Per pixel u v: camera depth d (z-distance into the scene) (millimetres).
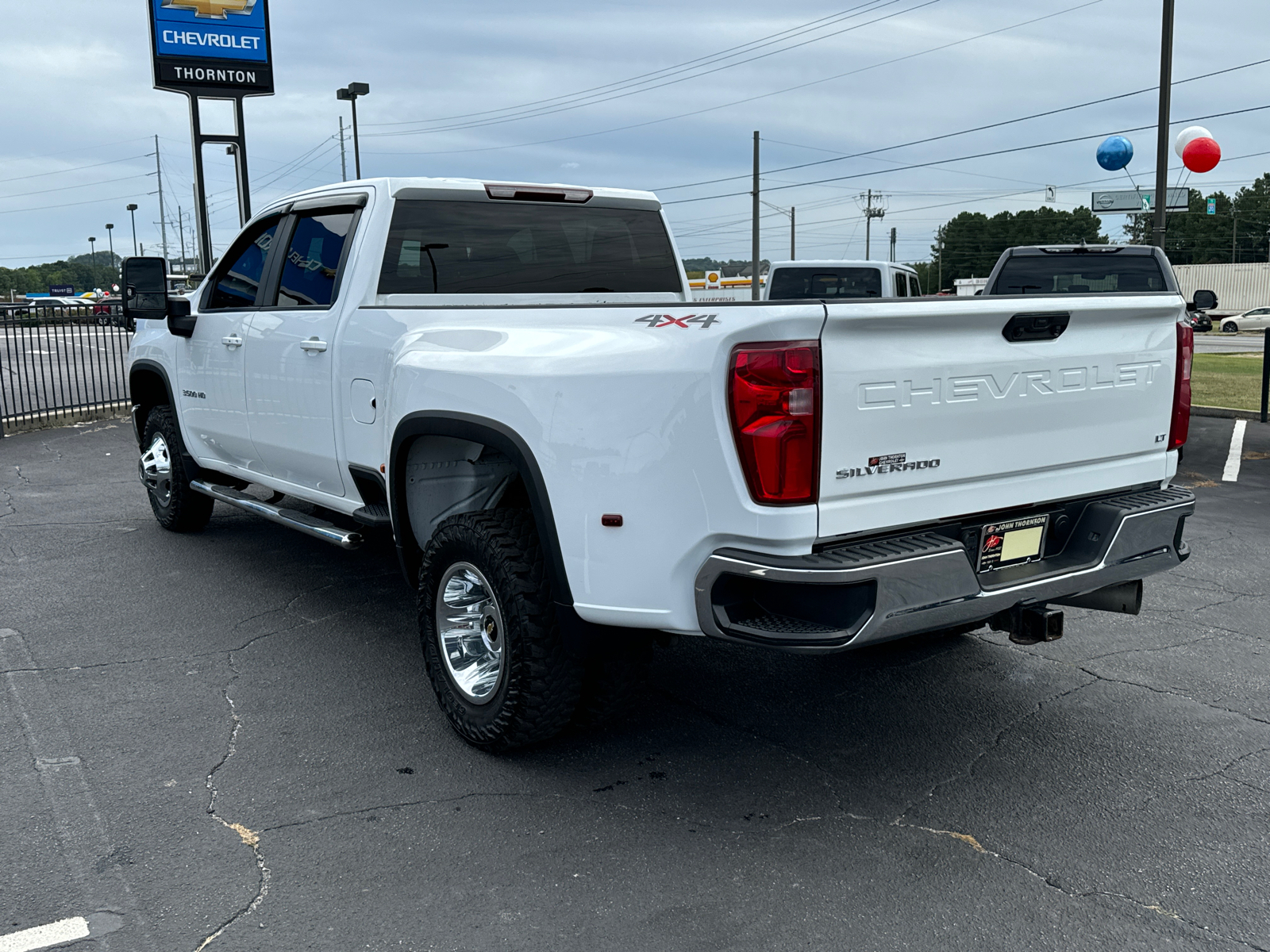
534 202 4883
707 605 2891
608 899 2787
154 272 5676
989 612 3031
